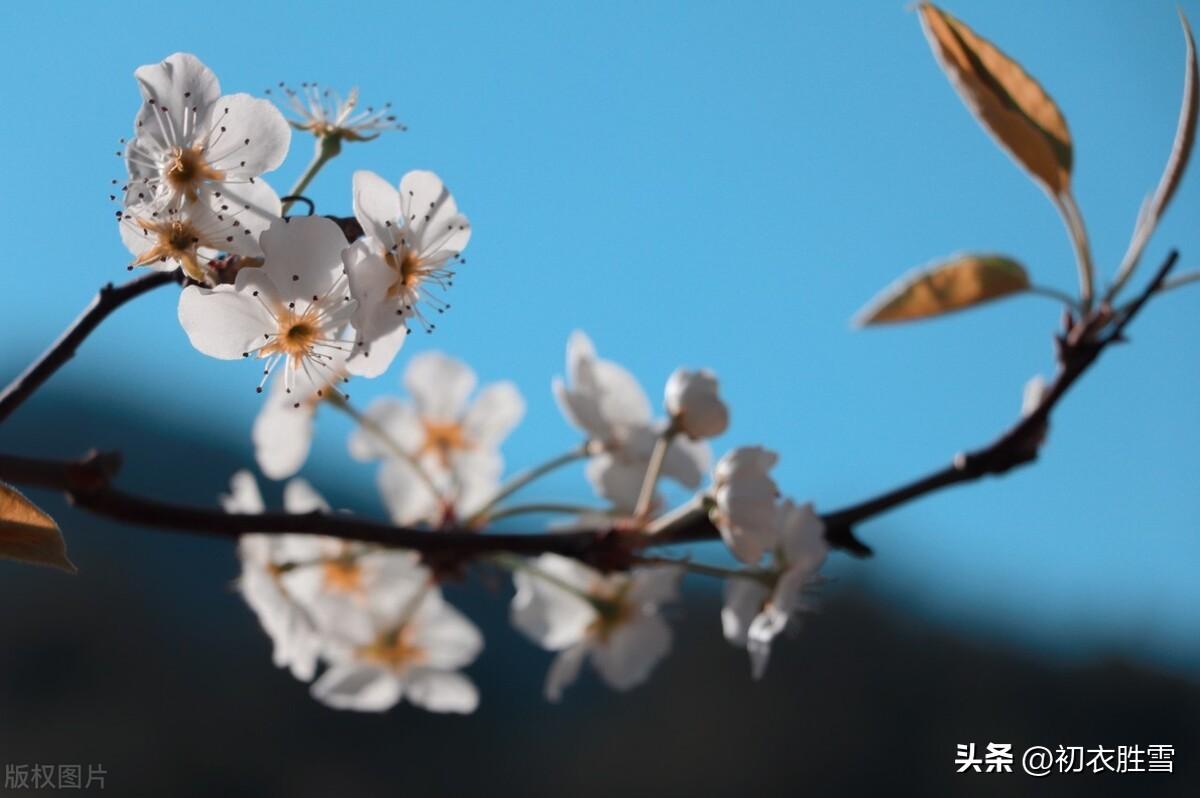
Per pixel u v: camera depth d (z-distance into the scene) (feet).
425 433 3.03
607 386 2.95
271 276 2.61
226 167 2.62
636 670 3.01
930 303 2.81
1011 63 2.81
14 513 2.56
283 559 2.97
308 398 2.98
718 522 2.77
